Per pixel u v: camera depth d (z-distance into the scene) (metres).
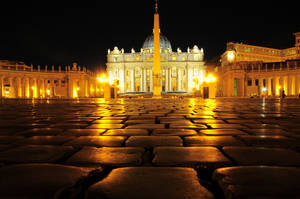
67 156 2.86
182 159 2.69
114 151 3.10
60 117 8.05
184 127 5.37
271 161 2.61
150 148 3.31
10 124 6.14
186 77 108.62
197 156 2.82
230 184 1.90
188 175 2.15
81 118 7.63
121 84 110.31
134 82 113.19
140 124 5.93
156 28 42.12
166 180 2.04
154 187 1.89
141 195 1.74
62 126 5.72
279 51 92.50
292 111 10.55
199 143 3.60
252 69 63.44
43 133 4.66
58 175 2.16
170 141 3.76
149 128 5.23
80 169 2.34
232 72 62.56
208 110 11.22
